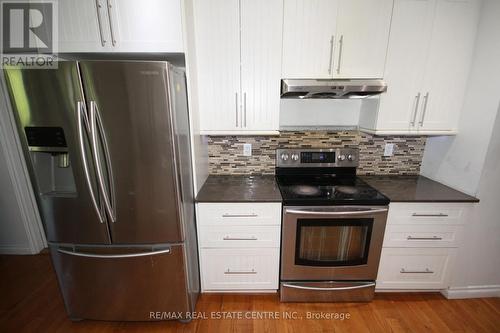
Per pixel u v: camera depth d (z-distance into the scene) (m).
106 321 1.66
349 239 1.65
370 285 1.75
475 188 1.62
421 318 1.67
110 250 1.46
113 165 1.29
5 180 2.25
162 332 1.58
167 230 1.42
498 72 1.46
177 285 1.53
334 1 1.54
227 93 1.68
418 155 2.12
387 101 1.69
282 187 1.82
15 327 1.62
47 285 2.00
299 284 1.74
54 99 1.21
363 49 1.61
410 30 1.58
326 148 2.05
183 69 1.51
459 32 1.58
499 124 1.49
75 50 1.44
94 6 1.38
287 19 1.57
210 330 1.59
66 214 1.38
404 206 1.62
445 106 1.71
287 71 1.65
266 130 1.75
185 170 1.46
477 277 1.78
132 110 1.22
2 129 2.15
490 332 1.57
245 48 1.61
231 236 1.68
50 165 1.40
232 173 2.12
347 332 1.57
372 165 2.13
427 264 1.74
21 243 2.42
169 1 1.37
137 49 1.43
